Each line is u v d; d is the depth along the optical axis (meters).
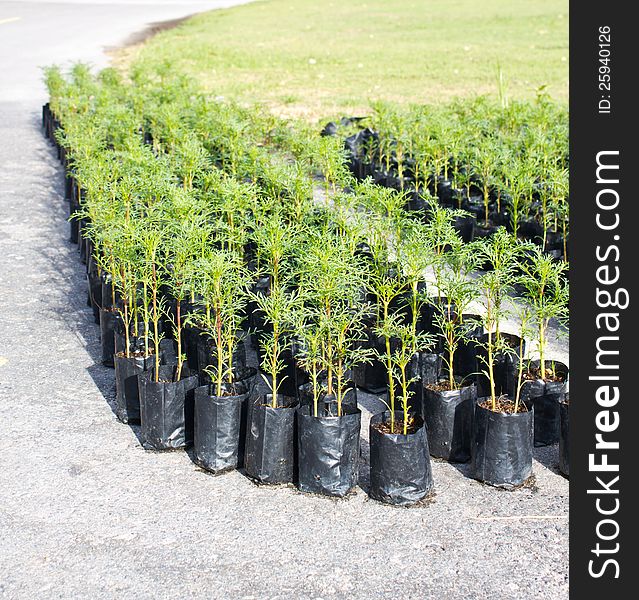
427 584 1.45
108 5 15.35
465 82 6.45
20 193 3.81
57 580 1.45
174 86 4.67
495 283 1.89
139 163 2.75
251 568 1.48
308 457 1.67
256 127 3.85
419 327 2.24
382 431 1.69
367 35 10.06
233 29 11.03
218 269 1.83
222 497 1.67
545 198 2.85
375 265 2.05
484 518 1.61
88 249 2.70
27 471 1.74
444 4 13.48
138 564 1.49
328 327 1.81
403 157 3.88
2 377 2.13
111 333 2.18
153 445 1.83
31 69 7.50
